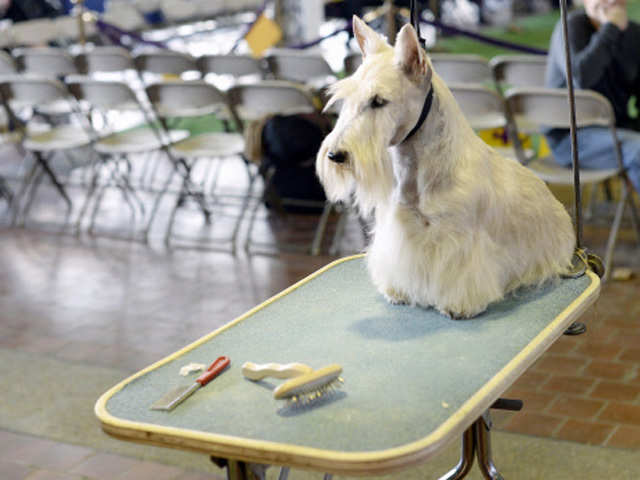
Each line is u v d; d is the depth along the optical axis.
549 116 4.44
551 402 3.44
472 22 13.32
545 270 2.15
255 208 5.53
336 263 2.42
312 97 5.20
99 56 6.26
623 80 5.00
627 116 5.11
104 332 4.38
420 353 1.82
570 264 2.22
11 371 3.98
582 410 3.36
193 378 1.76
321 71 5.65
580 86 4.80
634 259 4.81
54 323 4.52
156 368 1.82
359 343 1.89
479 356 1.78
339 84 1.88
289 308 2.12
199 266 5.26
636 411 3.33
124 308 4.68
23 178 6.99
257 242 5.61
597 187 5.72
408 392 1.64
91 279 5.13
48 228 6.11
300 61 5.66
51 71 6.50
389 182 1.88
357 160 1.80
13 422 3.54
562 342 3.94
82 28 7.53
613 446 3.10
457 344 1.85
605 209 5.64
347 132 1.81
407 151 1.92
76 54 6.33
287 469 2.27
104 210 6.43
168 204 6.48
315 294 2.20
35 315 4.63
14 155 8.02
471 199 1.92
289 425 1.55
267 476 3.07
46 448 3.34
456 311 1.97
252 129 5.46
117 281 5.08
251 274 5.09
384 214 2.05
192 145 5.63
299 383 1.59
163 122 5.61
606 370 3.66
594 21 4.96
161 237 5.83
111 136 6.01
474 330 1.92
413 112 1.84
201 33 12.35
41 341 4.30
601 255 4.90
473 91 4.57
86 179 7.17
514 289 2.11
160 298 4.79
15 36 8.08
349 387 1.68
